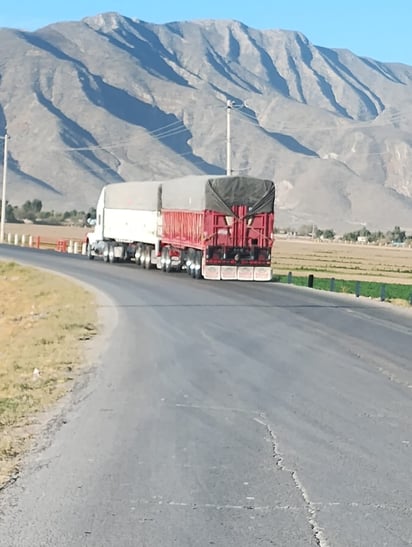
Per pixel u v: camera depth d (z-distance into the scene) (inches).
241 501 314.8
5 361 676.1
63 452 383.2
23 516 295.9
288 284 1533.0
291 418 462.6
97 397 513.7
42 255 2434.8
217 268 1502.2
